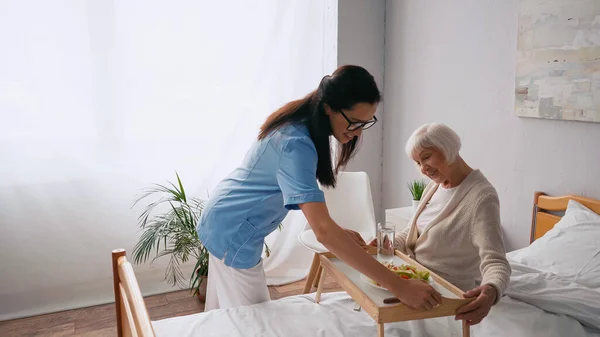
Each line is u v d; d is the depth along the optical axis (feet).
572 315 5.16
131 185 9.64
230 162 10.29
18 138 8.76
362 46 11.10
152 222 9.86
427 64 10.02
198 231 5.72
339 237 4.18
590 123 6.93
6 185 8.80
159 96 9.60
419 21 10.14
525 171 8.05
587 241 6.39
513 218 8.36
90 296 9.59
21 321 8.87
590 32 6.70
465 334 4.32
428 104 10.08
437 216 5.57
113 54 9.13
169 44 9.53
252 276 5.57
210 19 9.77
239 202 5.24
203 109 9.96
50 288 9.30
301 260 10.98
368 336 4.87
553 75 7.29
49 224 9.14
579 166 7.16
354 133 4.76
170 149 9.84
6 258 8.95
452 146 5.38
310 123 4.73
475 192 5.28
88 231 9.44
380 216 12.01
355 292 4.44
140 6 9.23
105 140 9.31
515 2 7.93
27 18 8.55
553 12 7.19
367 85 4.43
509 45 8.11
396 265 5.26
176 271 10.23
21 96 8.69
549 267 6.40
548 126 7.57
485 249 4.99
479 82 8.77
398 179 11.24
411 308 4.03
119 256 4.86
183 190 9.25
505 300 5.49
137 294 3.89
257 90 10.30
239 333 4.85
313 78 10.76
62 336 8.36
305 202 4.36
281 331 4.88
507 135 8.31
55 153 9.01
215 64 9.92
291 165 4.55
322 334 4.83
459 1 9.07
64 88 8.92
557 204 7.39
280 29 10.32
